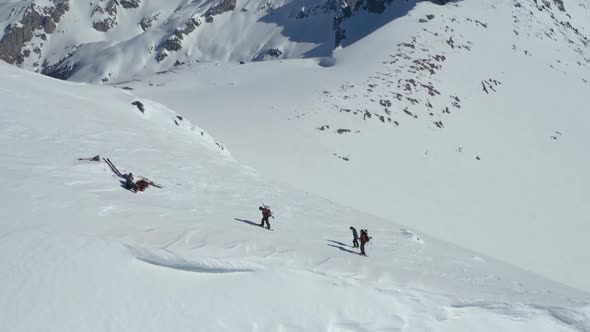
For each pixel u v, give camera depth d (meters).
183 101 76.62
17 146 21.44
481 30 122.56
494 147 78.62
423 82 90.56
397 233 26.95
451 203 59.84
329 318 15.51
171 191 22.64
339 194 51.72
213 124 62.84
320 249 19.91
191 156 29.97
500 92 97.38
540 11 141.75
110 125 29.55
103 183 20.56
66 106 30.06
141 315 13.57
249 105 74.44
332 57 111.06
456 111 85.12
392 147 69.12
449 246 28.55
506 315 17.38
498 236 54.59
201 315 14.20
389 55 101.50
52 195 17.67
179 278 15.06
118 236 15.85
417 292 17.23
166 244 16.14
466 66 102.25
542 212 63.34
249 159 52.69
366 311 16.06
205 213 20.91
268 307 15.12
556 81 109.50
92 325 12.87
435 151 72.31
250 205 24.66
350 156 63.09
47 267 13.93
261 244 18.16
